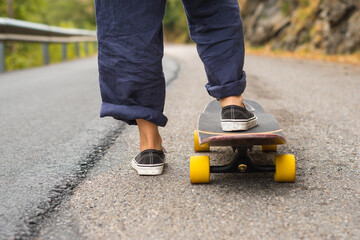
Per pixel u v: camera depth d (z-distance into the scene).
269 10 14.20
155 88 1.74
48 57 9.98
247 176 1.81
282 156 1.69
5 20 7.48
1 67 7.61
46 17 36.38
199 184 1.72
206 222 1.34
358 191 1.58
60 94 4.56
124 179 1.80
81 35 14.28
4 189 1.70
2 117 3.31
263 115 1.95
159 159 1.85
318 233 1.25
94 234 1.28
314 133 2.55
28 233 1.29
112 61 1.69
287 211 1.41
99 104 3.83
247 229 1.28
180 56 10.93
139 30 1.64
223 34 1.66
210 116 1.94
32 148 2.36
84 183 1.76
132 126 2.85
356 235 1.23
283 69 6.64
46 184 1.75
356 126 2.71
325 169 1.86
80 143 2.43
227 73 1.66
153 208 1.47
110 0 1.64
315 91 4.30
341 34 8.67
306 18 10.77
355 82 4.92
